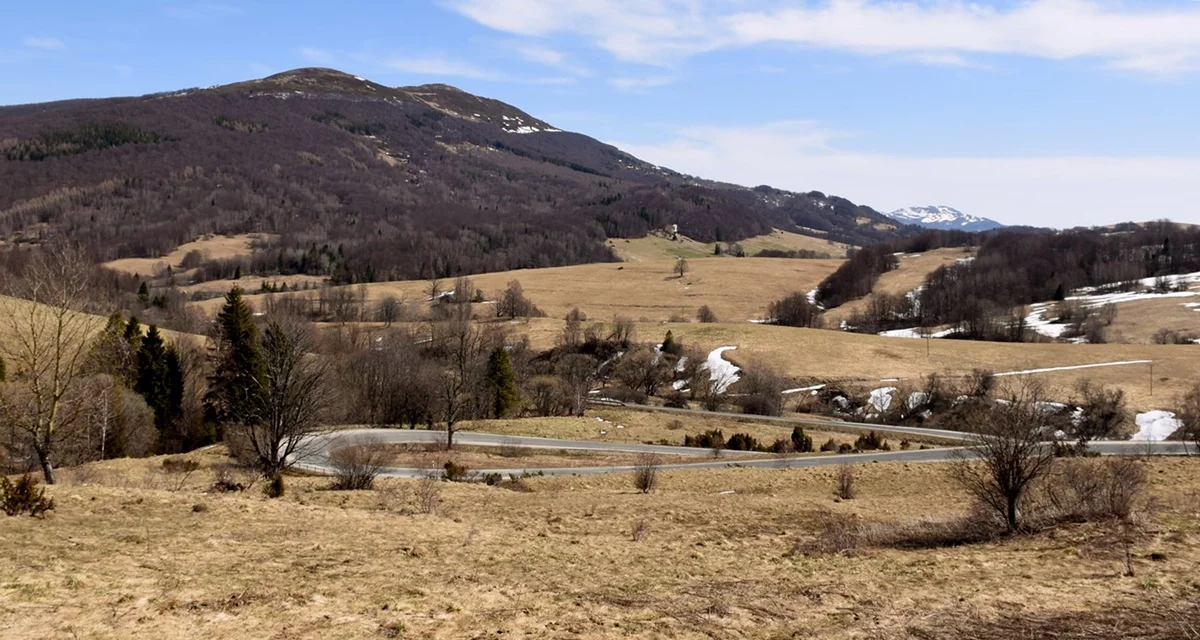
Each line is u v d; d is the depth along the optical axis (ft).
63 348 90.43
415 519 64.85
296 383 112.68
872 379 268.21
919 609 38.34
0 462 119.55
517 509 81.15
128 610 33.42
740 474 122.21
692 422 212.64
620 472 130.41
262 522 56.65
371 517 63.77
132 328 189.57
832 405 254.68
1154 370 259.19
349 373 213.87
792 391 265.95
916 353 297.12
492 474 122.62
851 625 35.63
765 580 46.19
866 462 132.77
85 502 56.24
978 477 65.57
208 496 65.98
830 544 59.88
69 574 37.76
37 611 32.22
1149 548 49.21
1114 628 34.04
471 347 249.96
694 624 35.70
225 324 192.34
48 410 86.02
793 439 180.04
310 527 56.29
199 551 45.32
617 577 46.80
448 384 171.94
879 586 43.73
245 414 117.29
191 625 32.19
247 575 40.75
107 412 135.44
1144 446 156.35
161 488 82.48
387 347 238.89
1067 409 225.97
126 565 40.70
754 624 35.91
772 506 87.71
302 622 33.47
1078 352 290.76
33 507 50.37
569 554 53.88
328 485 95.30
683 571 49.34
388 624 33.71
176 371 192.03
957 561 50.31
